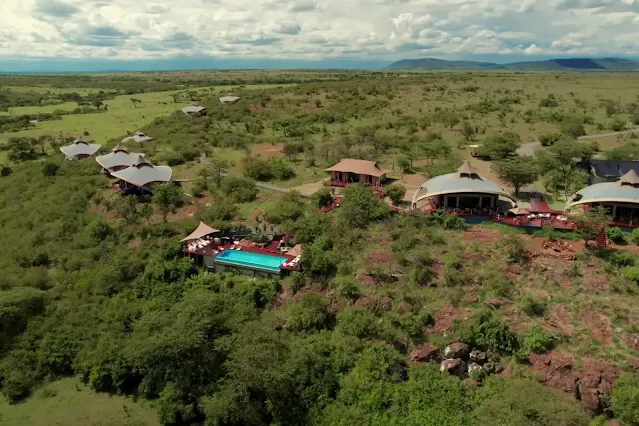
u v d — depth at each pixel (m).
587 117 111.88
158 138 104.31
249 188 67.69
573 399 32.62
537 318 38.88
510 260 44.19
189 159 87.06
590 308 38.69
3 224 65.75
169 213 63.12
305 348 39.34
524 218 51.06
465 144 91.56
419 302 41.47
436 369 37.25
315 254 46.84
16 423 36.88
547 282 41.81
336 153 84.31
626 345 35.78
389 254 46.88
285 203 59.78
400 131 105.19
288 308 44.31
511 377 35.69
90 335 43.81
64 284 50.47
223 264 49.66
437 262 45.16
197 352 38.16
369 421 34.22
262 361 35.84
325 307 42.56
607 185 53.19
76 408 38.22
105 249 55.34
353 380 36.94
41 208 67.06
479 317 38.41
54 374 41.91
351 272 45.56
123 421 36.47
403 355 38.47
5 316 44.44
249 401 35.62
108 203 66.06
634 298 39.22
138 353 37.56
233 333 39.09
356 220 52.41
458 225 50.31
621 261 42.88
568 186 63.62
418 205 57.62
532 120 112.69
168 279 49.50
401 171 74.88
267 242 52.94
